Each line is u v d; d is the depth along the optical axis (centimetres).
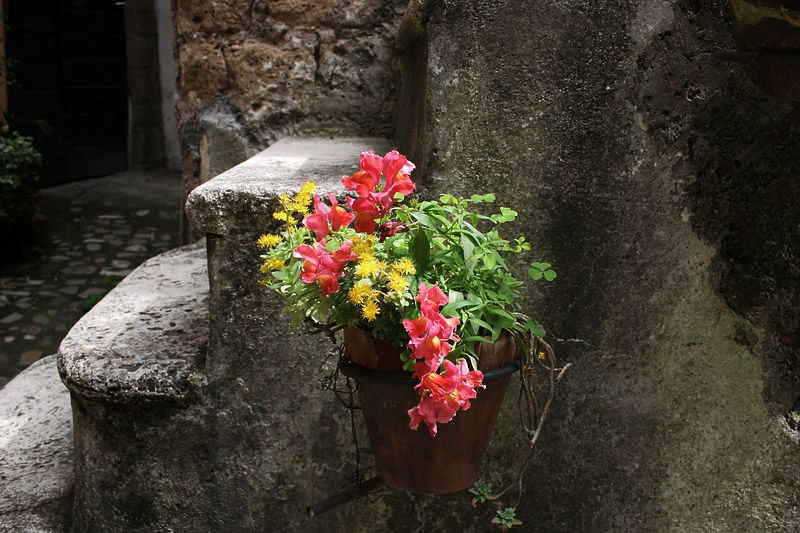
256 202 178
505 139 183
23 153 535
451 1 176
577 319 192
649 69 179
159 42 845
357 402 194
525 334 158
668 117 182
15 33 720
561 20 176
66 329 446
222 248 183
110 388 188
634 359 194
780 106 181
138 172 867
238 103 294
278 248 150
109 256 578
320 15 283
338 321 143
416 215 145
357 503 200
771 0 140
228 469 197
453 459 155
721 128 183
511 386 195
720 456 201
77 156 812
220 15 290
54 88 775
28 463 229
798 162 183
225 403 193
